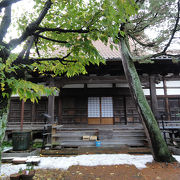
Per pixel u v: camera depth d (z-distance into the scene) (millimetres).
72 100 8414
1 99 1799
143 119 3885
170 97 8141
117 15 1747
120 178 2861
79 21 2066
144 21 4105
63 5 2197
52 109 5777
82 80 6344
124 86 8227
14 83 1529
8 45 1921
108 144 5672
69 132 6051
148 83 6402
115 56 6176
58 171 3219
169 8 3564
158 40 3992
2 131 1819
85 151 4785
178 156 4219
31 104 8328
